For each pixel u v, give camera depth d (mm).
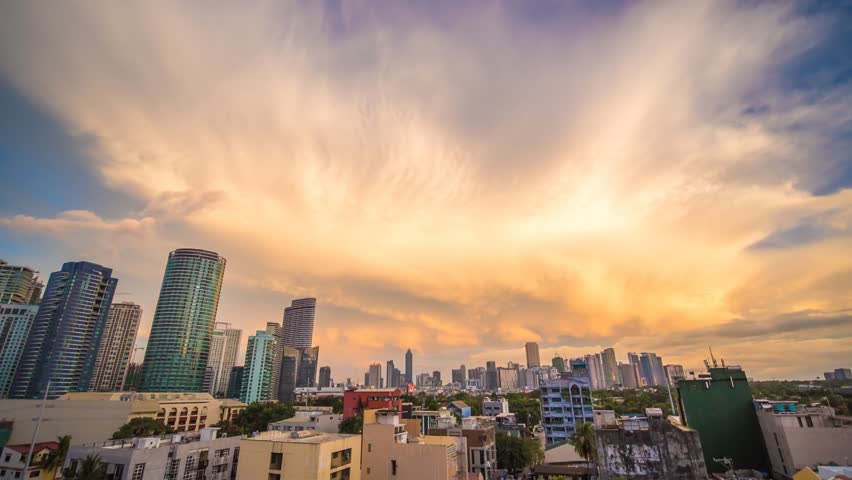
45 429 103312
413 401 192625
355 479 57562
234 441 71062
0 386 195250
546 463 97250
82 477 52750
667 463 49000
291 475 50344
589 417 125375
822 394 113812
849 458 50656
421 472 58156
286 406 149250
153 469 57281
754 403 63406
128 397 132375
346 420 104438
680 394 65625
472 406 193875
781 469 55312
